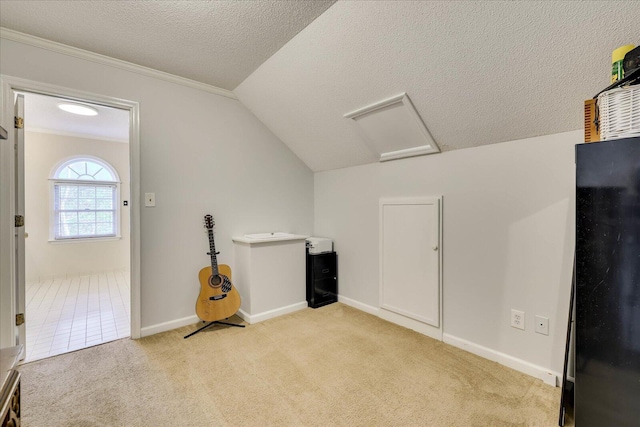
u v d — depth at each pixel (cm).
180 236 244
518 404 147
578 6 115
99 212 477
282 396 154
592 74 132
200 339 220
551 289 165
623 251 99
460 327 207
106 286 394
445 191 214
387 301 256
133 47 199
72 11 162
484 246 193
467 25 139
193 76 241
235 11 163
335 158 293
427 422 135
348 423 135
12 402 69
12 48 181
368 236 276
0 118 179
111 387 162
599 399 105
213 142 262
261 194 295
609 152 101
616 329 101
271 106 265
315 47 189
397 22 152
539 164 169
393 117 213
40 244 425
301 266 288
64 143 444
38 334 235
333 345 210
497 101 165
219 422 136
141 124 225
